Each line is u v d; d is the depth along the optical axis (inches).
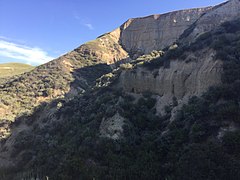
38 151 2018.9
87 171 1481.3
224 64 1662.2
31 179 1675.7
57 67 3690.9
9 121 2674.7
